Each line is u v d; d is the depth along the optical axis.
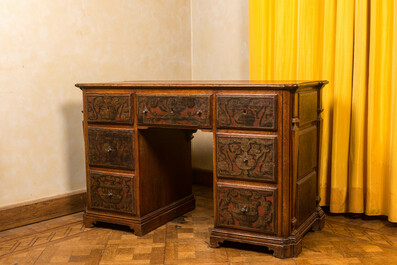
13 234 3.26
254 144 2.74
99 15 3.82
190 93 2.89
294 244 2.76
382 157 3.32
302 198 2.95
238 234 2.87
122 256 2.83
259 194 2.77
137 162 3.14
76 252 2.91
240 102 2.74
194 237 3.12
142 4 4.11
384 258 2.75
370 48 3.23
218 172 2.87
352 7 3.28
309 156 3.05
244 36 4.12
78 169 3.80
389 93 3.26
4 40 3.30
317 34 3.50
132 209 3.18
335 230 3.22
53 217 3.60
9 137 3.39
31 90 3.47
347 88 3.35
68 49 3.65
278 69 3.65
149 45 4.20
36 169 3.54
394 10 3.12
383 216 3.42
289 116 2.66
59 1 3.56
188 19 4.52
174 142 3.50
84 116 3.30
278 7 3.59
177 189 3.57
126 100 3.11
